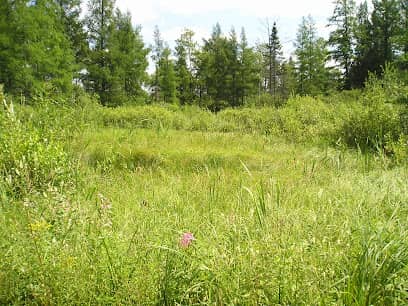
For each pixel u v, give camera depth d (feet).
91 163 23.68
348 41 135.33
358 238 9.98
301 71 134.82
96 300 7.88
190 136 34.42
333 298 7.99
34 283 8.13
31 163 16.51
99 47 102.12
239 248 8.63
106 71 98.17
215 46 157.79
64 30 91.35
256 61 152.35
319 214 11.61
